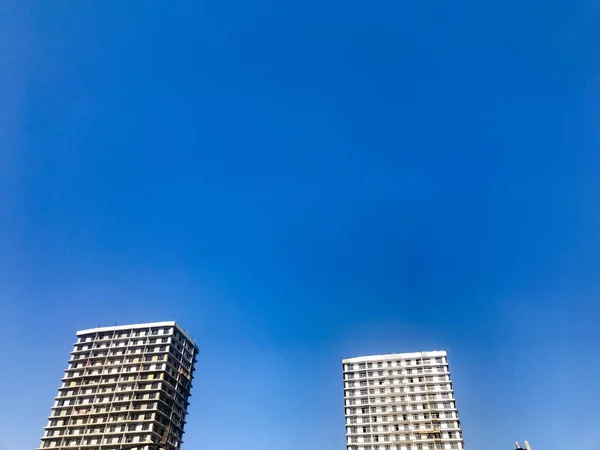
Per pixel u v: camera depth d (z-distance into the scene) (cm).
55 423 12075
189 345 14262
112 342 13575
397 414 13775
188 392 13488
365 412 14062
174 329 13738
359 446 13438
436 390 14025
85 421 11881
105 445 11294
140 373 12612
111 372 12800
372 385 14562
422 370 14550
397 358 15012
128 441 11281
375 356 15225
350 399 14462
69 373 12975
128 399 12050
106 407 12056
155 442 11412
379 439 13438
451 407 13600
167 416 12094
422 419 13500
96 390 12450
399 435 13350
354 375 14962
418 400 13925
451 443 12912
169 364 12950
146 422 11525
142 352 13150
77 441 11544
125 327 13838
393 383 14462
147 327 13762
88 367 12950
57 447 11419
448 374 14312
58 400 12431
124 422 11594
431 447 12925
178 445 12369
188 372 13738
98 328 13925
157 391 12144
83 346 13600
